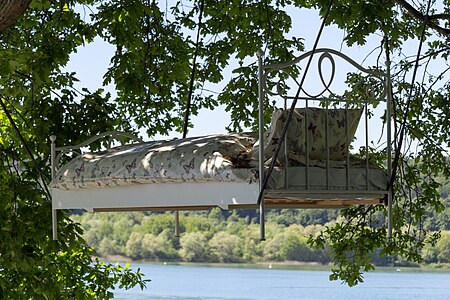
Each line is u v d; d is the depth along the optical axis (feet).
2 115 62.59
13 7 33.86
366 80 66.49
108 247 352.08
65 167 41.29
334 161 33.94
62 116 58.75
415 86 67.46
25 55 51.55
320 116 33.78
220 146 34.12
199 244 345.31
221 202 33.14
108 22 57.26
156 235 351.05
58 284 61.31
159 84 68.74
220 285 298.76
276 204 36.37
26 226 53.83
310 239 70.85
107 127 59.11
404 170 70.44
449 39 59.88
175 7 69.77
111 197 38.73
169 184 35.60
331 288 287.28
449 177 68.85
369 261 68.49
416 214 68.44
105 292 64.54
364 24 51.72
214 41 71.05
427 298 258.78
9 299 56.44
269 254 333.83
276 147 32.89
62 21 57.98
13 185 56.03
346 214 70.79
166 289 292.40
